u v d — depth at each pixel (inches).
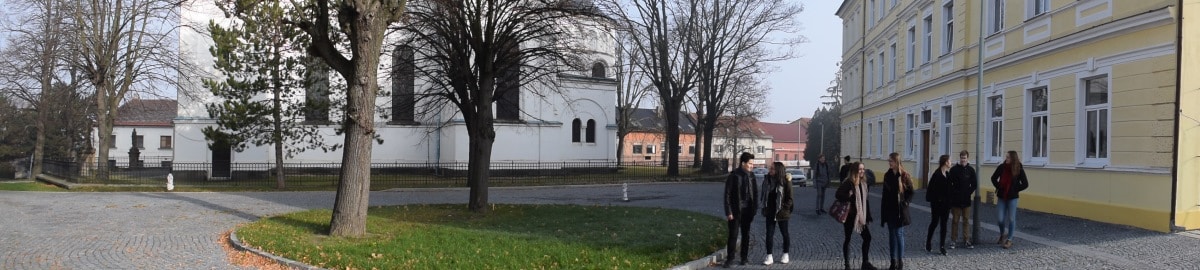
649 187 1283.2
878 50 1256.8
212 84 1067.3
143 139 2773.1
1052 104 624.7
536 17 734.5
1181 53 477.7
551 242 452.4
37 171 1488.7
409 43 901.8
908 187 371.6
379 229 522.3
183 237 486.6
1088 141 579.2
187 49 1467.8
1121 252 407.8
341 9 480.7
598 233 508.7
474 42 697.0
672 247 437.7
